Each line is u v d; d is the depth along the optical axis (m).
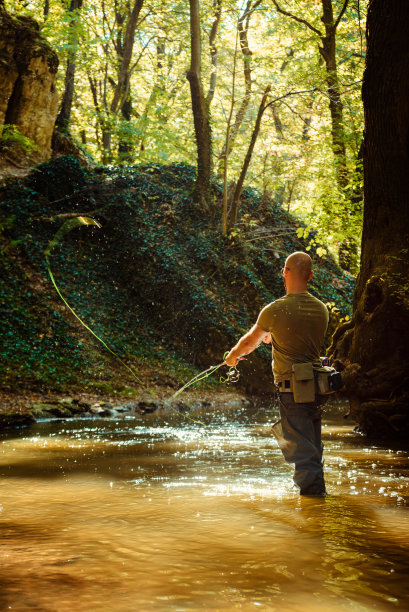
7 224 17.17
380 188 8.30
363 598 2.04
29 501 3.78
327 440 7.31
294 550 2.63
